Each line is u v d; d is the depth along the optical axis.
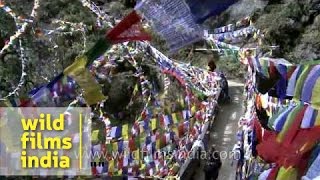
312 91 10.93
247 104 24.27
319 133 10.42
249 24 34.69
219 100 29.17
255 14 43.78
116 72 32.16
